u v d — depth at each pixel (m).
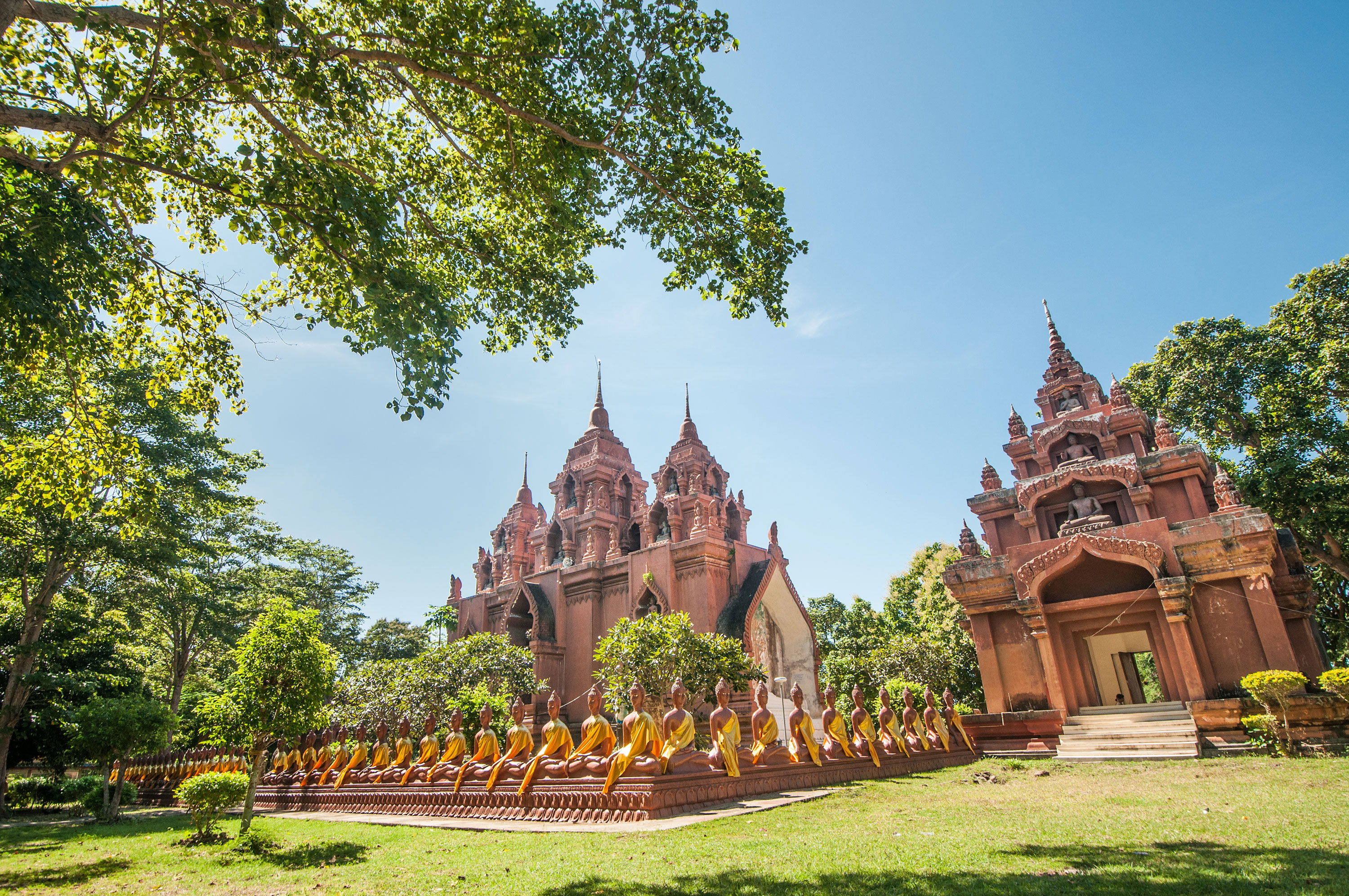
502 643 28.61
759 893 5.84
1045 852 6.97
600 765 11.04
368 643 47.75
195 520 30.27
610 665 24.17
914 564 46.38
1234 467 32.38
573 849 8.37
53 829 16.84
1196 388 32.53
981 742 21.70
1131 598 21.11
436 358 9.95
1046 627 21.91
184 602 32.38
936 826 8.94
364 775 15.84
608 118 11.47
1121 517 23.75
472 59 10.64
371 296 9.48
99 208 9.55
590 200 12.70
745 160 11.73
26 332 8.66
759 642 30.31
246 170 10.02
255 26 9.16
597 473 36.59
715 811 10.60
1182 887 5.38
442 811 13.05
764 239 12.26
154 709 20.52
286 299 13.05
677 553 30.58
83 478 14.10
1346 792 10.29
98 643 29.09
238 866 9.42
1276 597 21.67
